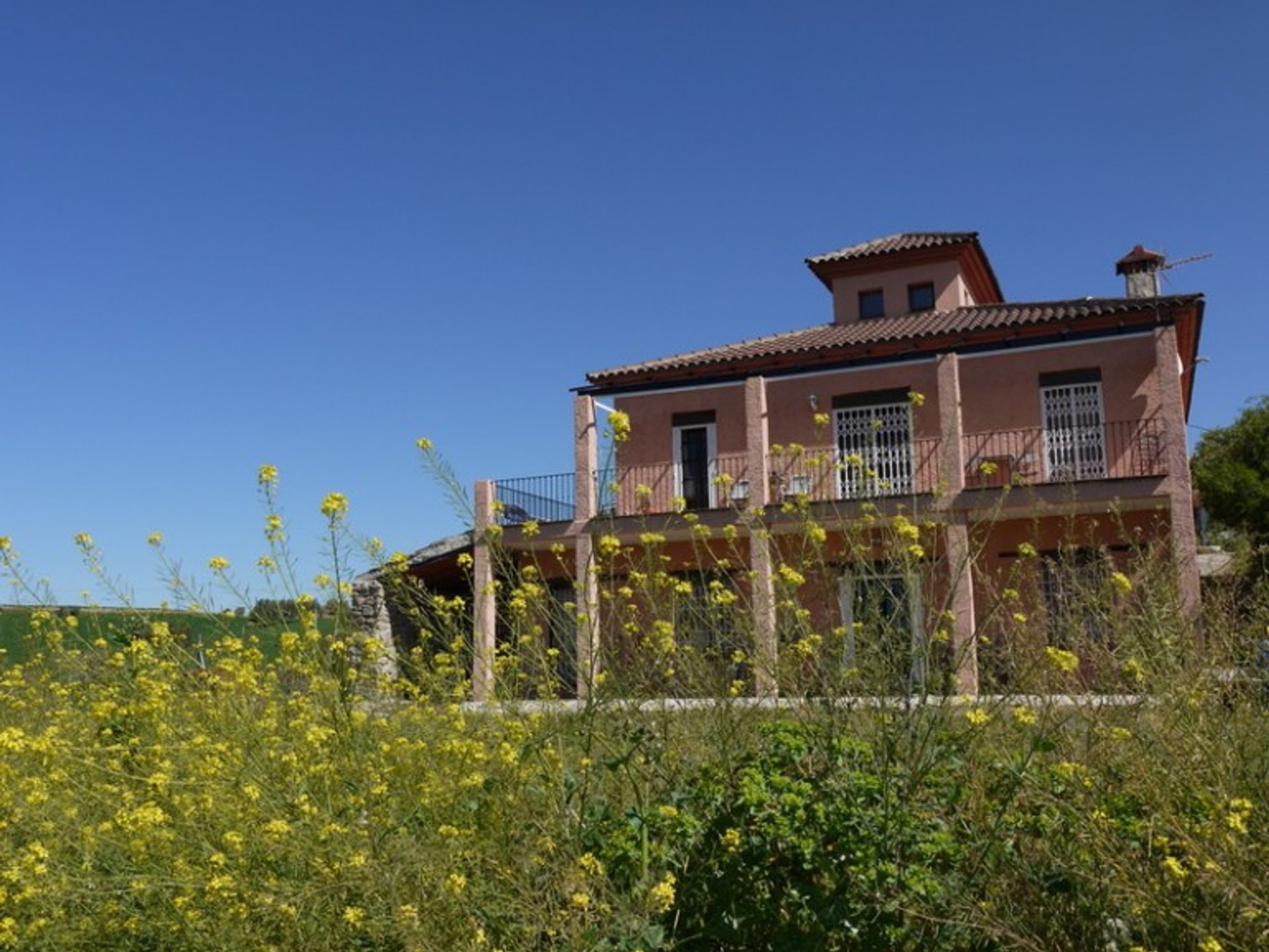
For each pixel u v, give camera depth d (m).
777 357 18.67
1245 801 3.11
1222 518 22.77
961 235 21.75
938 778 3.33
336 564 4.19
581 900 2.91
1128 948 3.01
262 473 4.52
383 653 4.52
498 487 18.97
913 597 3.71
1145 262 22.89
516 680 4.46
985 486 6.02
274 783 3.64
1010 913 2.94
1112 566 6.44
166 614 5.35
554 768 3.62
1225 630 4.76
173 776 3.92
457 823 3.51
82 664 5.34
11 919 3.40
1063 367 17.55
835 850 3.11
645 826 3.18
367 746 3.87
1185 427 15.16
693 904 3.19
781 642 3.96
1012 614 5.03
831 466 6.67
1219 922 2.84
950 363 15.95
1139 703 3.76
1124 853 3.00
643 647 4.31
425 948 2.95
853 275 22.59
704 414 19.73
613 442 4.96
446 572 18.09
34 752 4.16
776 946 3.01
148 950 3.50
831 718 3.39
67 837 3.76
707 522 17.12
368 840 3.32
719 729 3.67
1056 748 3.43
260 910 3.20
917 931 3.03
